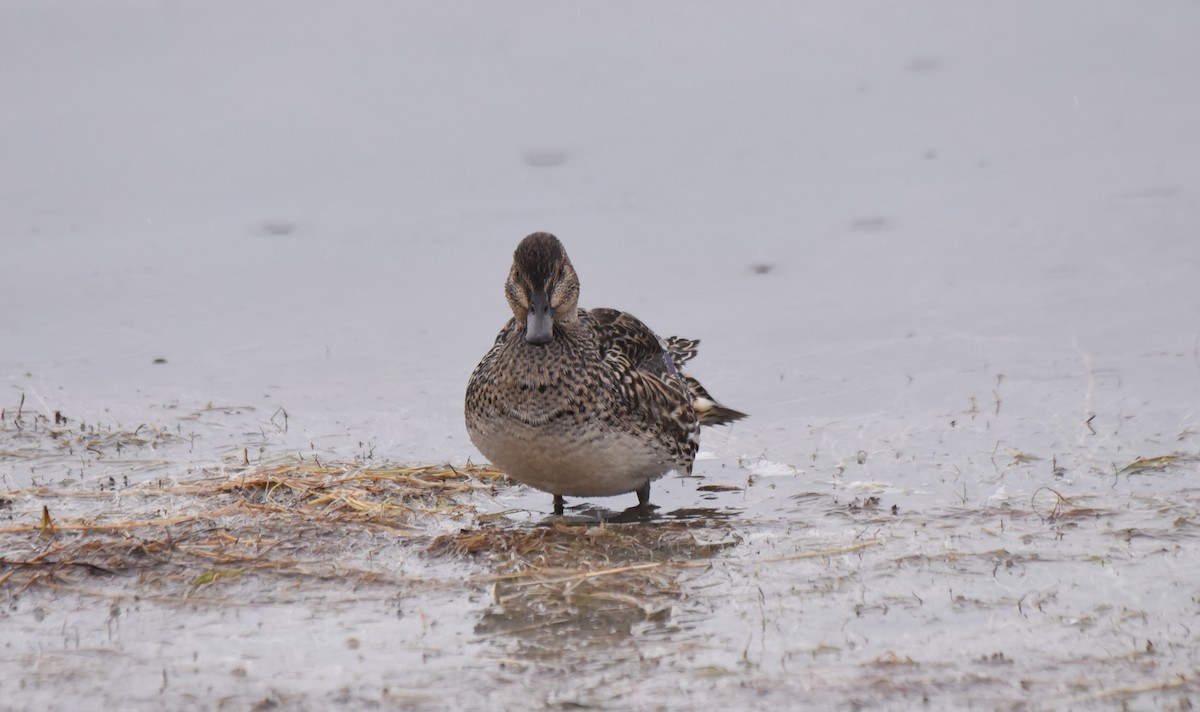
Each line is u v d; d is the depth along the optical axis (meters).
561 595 9.23
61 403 14.01
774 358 15.15
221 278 17.88
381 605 9.09
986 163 21.47
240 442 12.95
